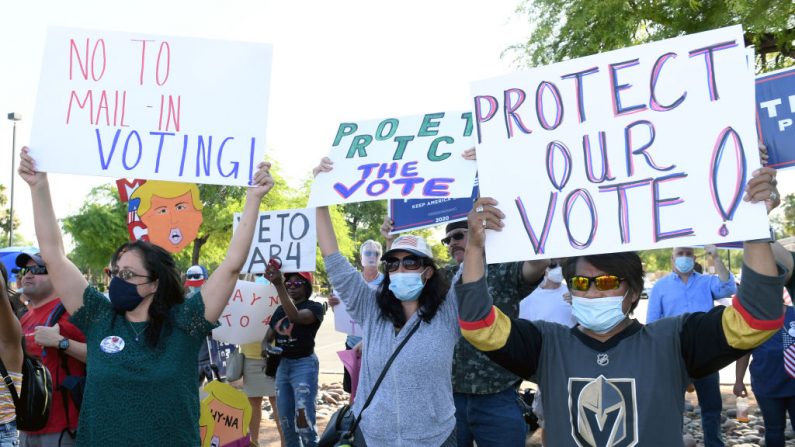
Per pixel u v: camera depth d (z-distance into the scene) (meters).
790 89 3.07
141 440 2.93
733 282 6.41
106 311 3.18
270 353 6.02
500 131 2.85
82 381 3.90
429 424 3.36
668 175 2.58
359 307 3.73
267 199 25.62
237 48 3.60
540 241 2.71
